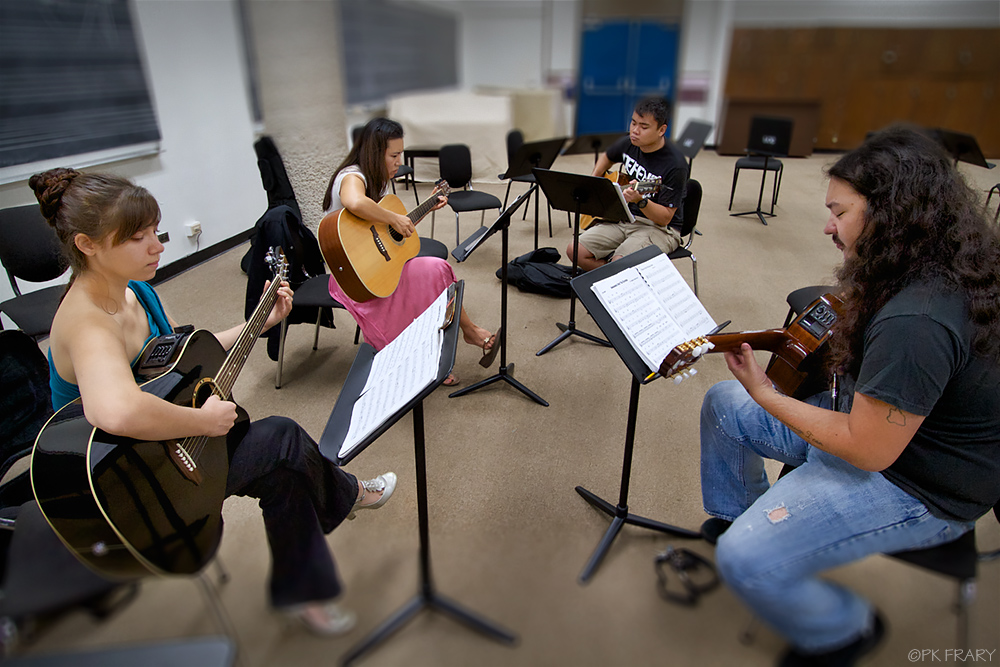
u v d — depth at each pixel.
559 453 1.76
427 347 1.08
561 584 0.68
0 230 2.00
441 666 0.55
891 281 0.89
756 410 1.27
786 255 3.40
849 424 0.93
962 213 0.83
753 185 4.16
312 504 1.20
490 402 2.03
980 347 0.86
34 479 1.04
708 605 0.67
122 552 0.85
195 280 2.90
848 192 0.90
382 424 0.96
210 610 0.57
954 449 0.94
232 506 1.48
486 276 3.14
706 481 1.39
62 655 0.51
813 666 0.62
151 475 1.07
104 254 0.99
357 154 1.94
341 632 0.57
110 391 0.93
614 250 2.77
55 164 2.07
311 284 2.15
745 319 2.70
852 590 0.77
